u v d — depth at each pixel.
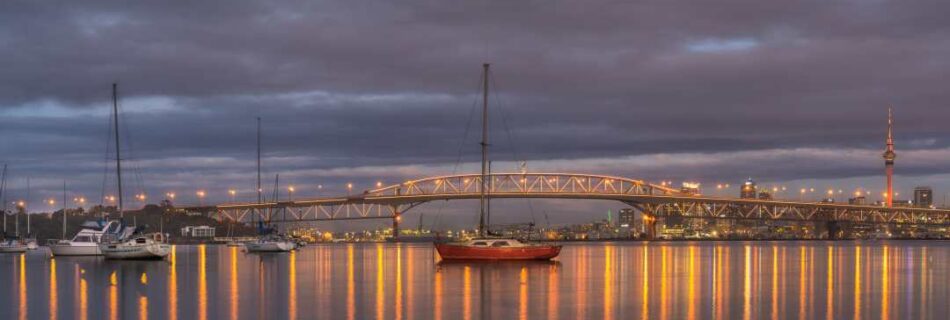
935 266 108.81
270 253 162.38
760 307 58.47
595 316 54.00
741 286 74.25
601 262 118.06
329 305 58.88
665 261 123.19
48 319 52.94
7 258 128.38
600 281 79.25
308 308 57.22
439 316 53.78
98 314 54.88
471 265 106.00
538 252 114.50
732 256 147.50
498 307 58.06
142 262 113.69
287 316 53.66
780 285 75.25
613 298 63.62
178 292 67.81
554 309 57.16
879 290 70.62
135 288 71.31
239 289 70.31
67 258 124.00
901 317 54.16
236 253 161.50
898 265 111.62
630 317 53.59
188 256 143.12
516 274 88.56
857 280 81.81
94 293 67.19
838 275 89.44
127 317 53.41
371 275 86.88
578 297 64.31
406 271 93.56
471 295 65.50
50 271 92.94
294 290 69.38
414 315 54.19
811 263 117.62
